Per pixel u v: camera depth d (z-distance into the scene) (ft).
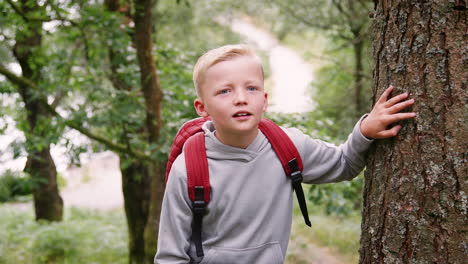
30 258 20.98
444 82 4.15
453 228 4.08
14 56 21.86
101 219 33.47
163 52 14.87
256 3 27.81
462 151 4.07
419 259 4.25
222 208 4.76
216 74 4.52
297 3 25.48
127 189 19.19
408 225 4.34
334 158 5.10
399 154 4.45
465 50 4.07
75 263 20.92
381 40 4.73
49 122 14.44
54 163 27.89
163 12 25.89
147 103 14.08
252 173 4.81
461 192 4.06
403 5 4.41
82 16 13.62
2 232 24.56
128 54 14.69
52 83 14.58
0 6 13.47
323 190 13.26
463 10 4.08
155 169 15.10
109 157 69.92
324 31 26.94
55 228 23.65
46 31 14.43
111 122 14.21
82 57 18.10
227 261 4.77
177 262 4.87
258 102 4.55
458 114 4.09
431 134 4.21
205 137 4.97
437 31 4.18
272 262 4.82
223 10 28.19
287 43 59.16
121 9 16.70
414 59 4.33
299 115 11.94
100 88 14.02
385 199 4.60
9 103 20.53
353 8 22.36
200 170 4.75
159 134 14.37
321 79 27.73
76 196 51.37
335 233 23.34
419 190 4.27
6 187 30.71
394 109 4.39
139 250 19.33
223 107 4.48
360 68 23.26
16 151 14.62
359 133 4.74
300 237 23.58
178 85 14.73
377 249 4.68
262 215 4.78
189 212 4.86
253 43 30.81
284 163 4.89
